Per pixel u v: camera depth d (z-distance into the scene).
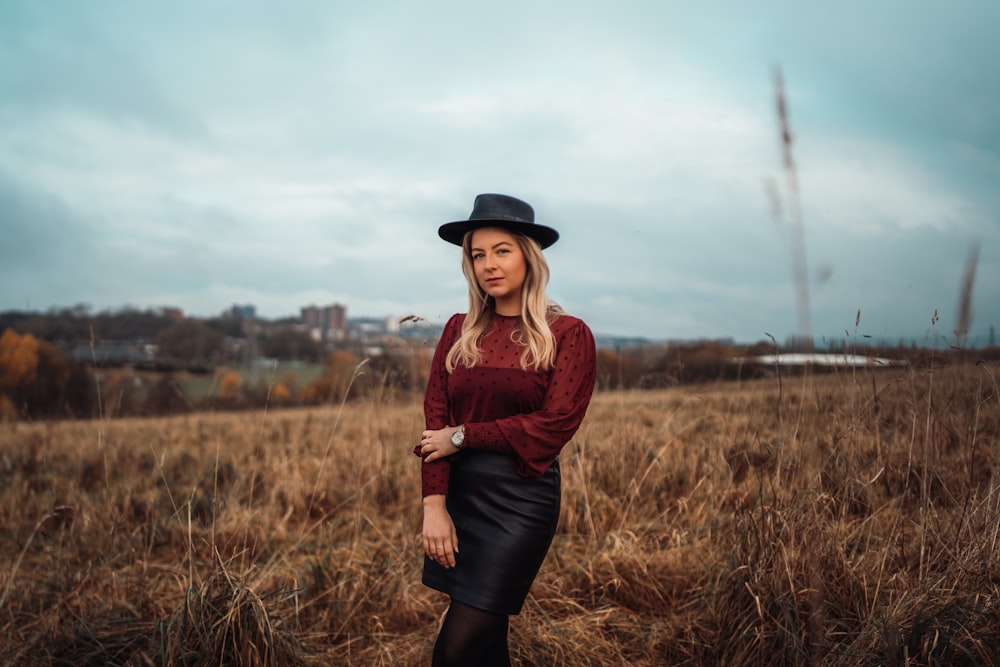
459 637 1.85
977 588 2.26
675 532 3.61
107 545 4.11
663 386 6.87
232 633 2.51
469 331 2.06
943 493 3.01
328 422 8.74
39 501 5.33
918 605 2.22
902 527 2.96
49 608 3.19
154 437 9.38
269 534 4.36
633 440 5.34
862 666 2.06
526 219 2.05
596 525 4.00
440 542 1.91
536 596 3.22
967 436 3.05
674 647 2.72
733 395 6.15
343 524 4.71
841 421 3.44
